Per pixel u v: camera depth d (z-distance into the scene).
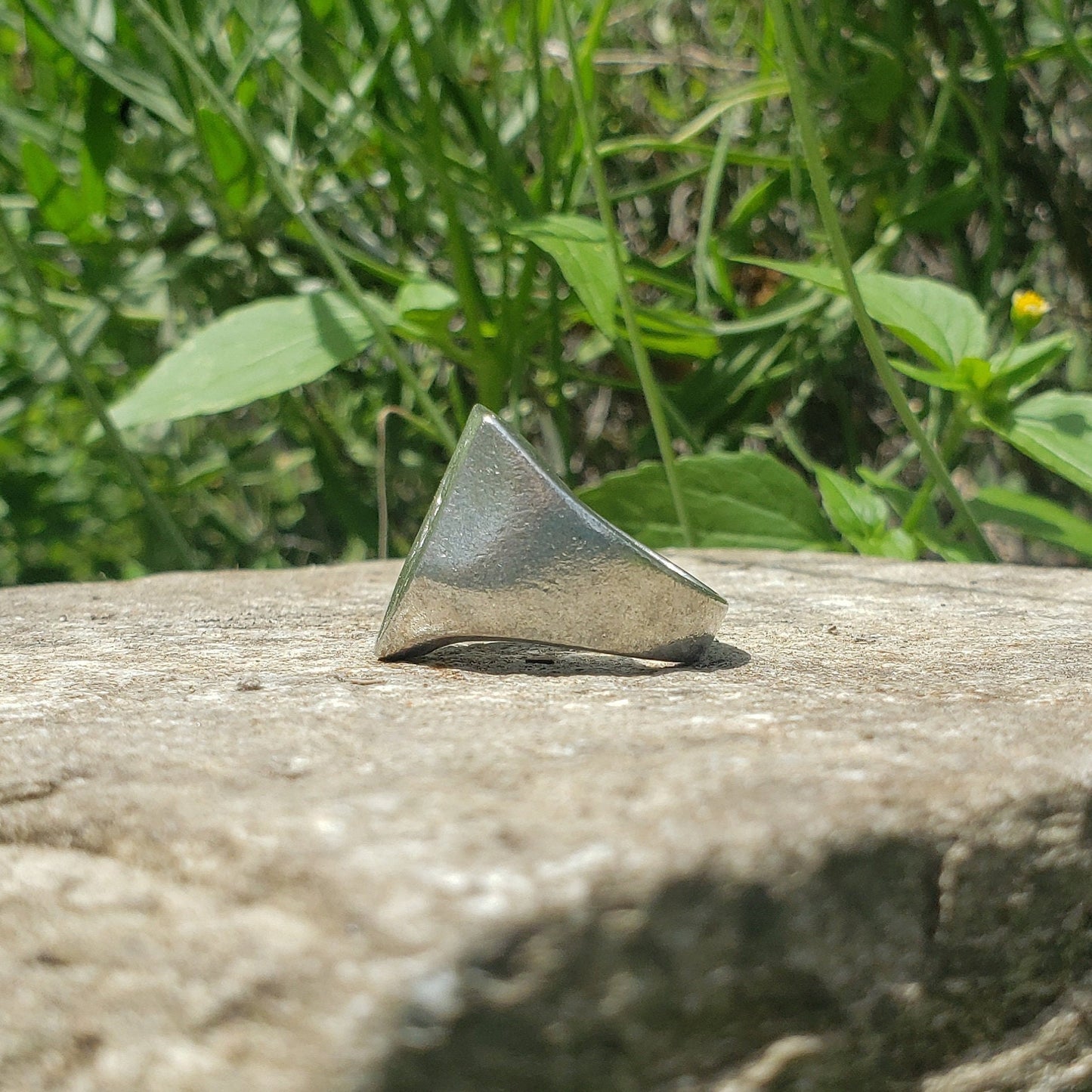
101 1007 0.11
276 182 0.22
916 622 0.17
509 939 0.11
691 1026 0.11
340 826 0.11
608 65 0.34
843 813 0.11
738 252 0.31
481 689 0.14
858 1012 0.11
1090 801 0.12
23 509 0.31
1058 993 0.12
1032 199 0.32
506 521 0.14
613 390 0.34
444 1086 0.11
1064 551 0.35
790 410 0.30
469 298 0.25
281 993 0.11
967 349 0.21
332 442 0.33
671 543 0.23
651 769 0.12
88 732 0.13
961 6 0.29
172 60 0.24
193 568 0.22
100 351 0.33
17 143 0.30
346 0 0.27
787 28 0.18
